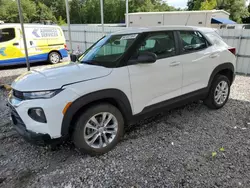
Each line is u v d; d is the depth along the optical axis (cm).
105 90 259
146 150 286
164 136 321
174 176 235
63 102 234
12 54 870
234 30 732
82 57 344
